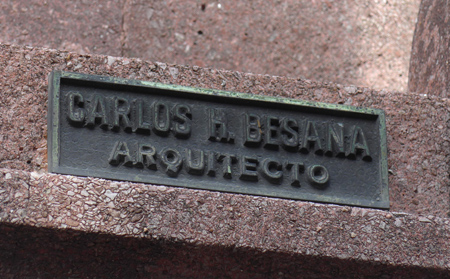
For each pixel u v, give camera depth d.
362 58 5.37
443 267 3.91
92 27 5.05
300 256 3.78
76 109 3.82
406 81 5.41
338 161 4.07
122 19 5.11
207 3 5.26
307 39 5.32
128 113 3.87
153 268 3.73
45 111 3.85
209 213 3.73
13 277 3.60
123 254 3.68
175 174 3.85
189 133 3.93
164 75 4.05
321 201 3.96
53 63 3.93
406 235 3.92
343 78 5.31
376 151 4.13
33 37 4.95
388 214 3.94
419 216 3.97
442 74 4.68
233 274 3.80
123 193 3.66
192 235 3.68
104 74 3.97
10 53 3.90
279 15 5.32
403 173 4.18
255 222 3.77
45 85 3.88
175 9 5.20
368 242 3.86
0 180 3.54
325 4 5.41
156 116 3.90
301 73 5.26
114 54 5.04
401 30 5.50
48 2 5.02
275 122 4.04
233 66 5.18
